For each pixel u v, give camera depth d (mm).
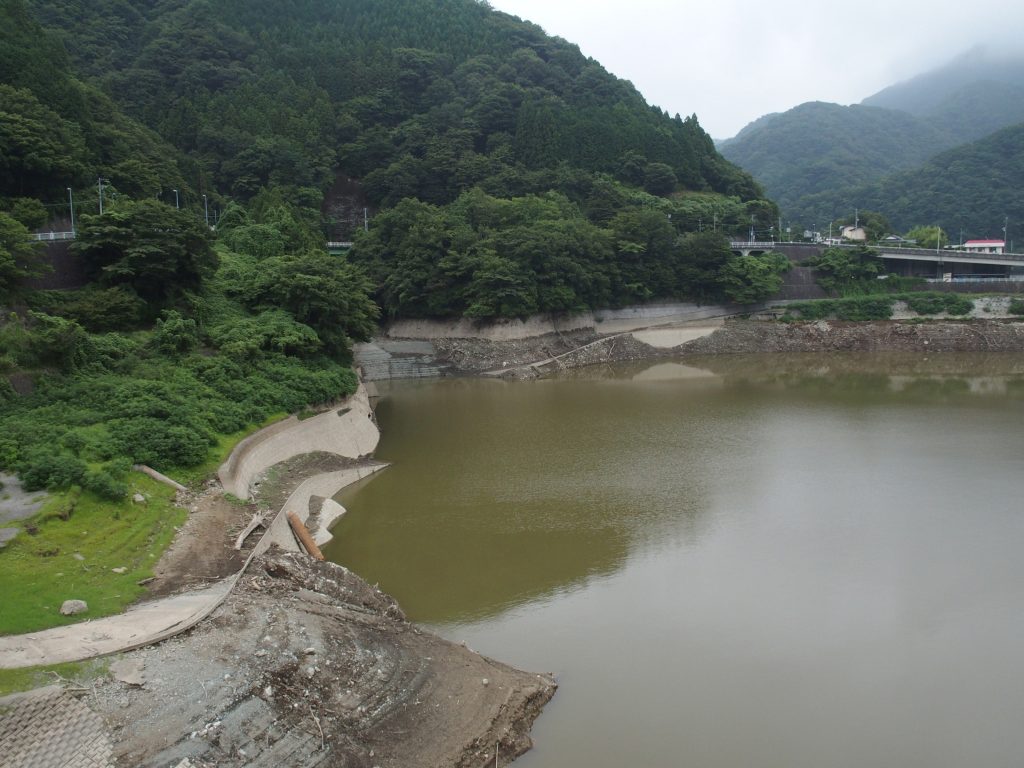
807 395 86062
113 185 83250
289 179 132375
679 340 116688
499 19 195125
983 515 47812
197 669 25266
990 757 26047
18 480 36000
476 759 24562
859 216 182375
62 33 143375
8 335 45188
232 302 70625
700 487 53188
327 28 174750
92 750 21109
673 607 36000
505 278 103250
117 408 44688
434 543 43500
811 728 27375
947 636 33719
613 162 149500
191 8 159500
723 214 144125
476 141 152750
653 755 25609
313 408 60312
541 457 60844
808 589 37906
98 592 29719
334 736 23891
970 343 117375
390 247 114250
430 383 97062
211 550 35781
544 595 37188
